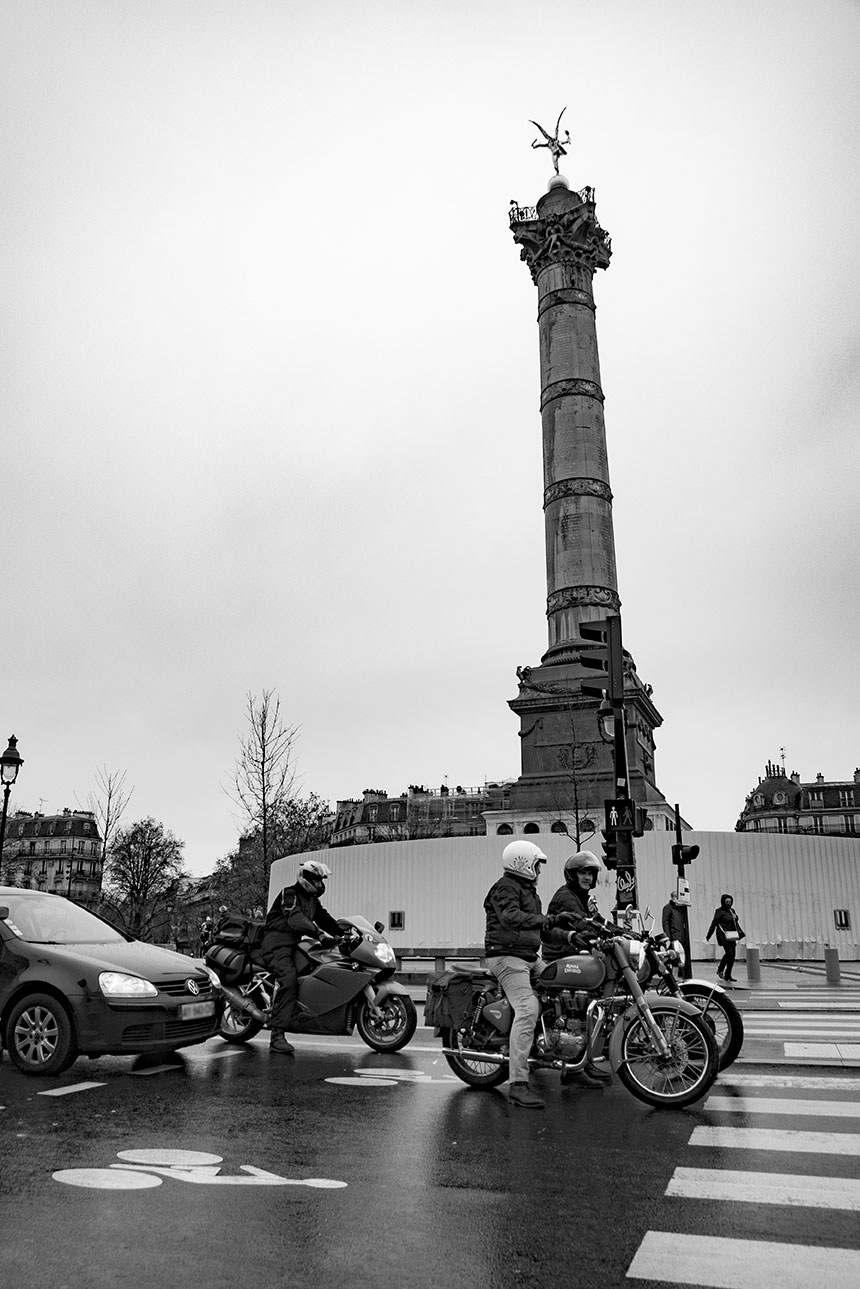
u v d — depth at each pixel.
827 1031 12.08
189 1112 7.32
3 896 10.37
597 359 47.59
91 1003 8.87
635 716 44.19
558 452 45.78
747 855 29.75
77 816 105.25
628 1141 6.44
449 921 32.03
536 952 7.99
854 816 110.25
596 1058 8.24
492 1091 8.25
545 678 43.00
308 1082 8.69
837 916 29.67
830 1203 5.09
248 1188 5.32
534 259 49.34
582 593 43.69
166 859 61.00
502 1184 5.43
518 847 8.20
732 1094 8.07
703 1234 4.63
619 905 14.80
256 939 11.48
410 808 96.38
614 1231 4.67
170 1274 4.13
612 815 15.69
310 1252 4.38
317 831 50.34
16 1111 7.35
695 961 27.98
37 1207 4.99
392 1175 5.61
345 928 11.45
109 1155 6.02
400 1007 10.71
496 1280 4.08
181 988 9.47
